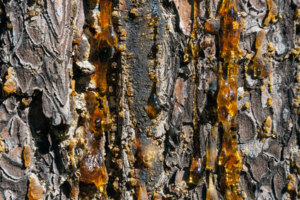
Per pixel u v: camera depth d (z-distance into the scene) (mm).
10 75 646
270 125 743
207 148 719
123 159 690
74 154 676
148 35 685
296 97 753
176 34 693
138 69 687
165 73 691
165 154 701
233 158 724
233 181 726
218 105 714
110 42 678
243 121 735
